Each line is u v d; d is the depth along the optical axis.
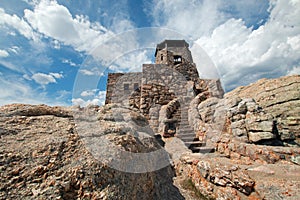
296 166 3.46
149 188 2.65
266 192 2.83
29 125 2.27
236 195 3.20
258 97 8.48
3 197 1.29
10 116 2.31
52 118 2.62
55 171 1.65
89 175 1.72
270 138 5.45
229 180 3.42
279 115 7.09
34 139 2.00
